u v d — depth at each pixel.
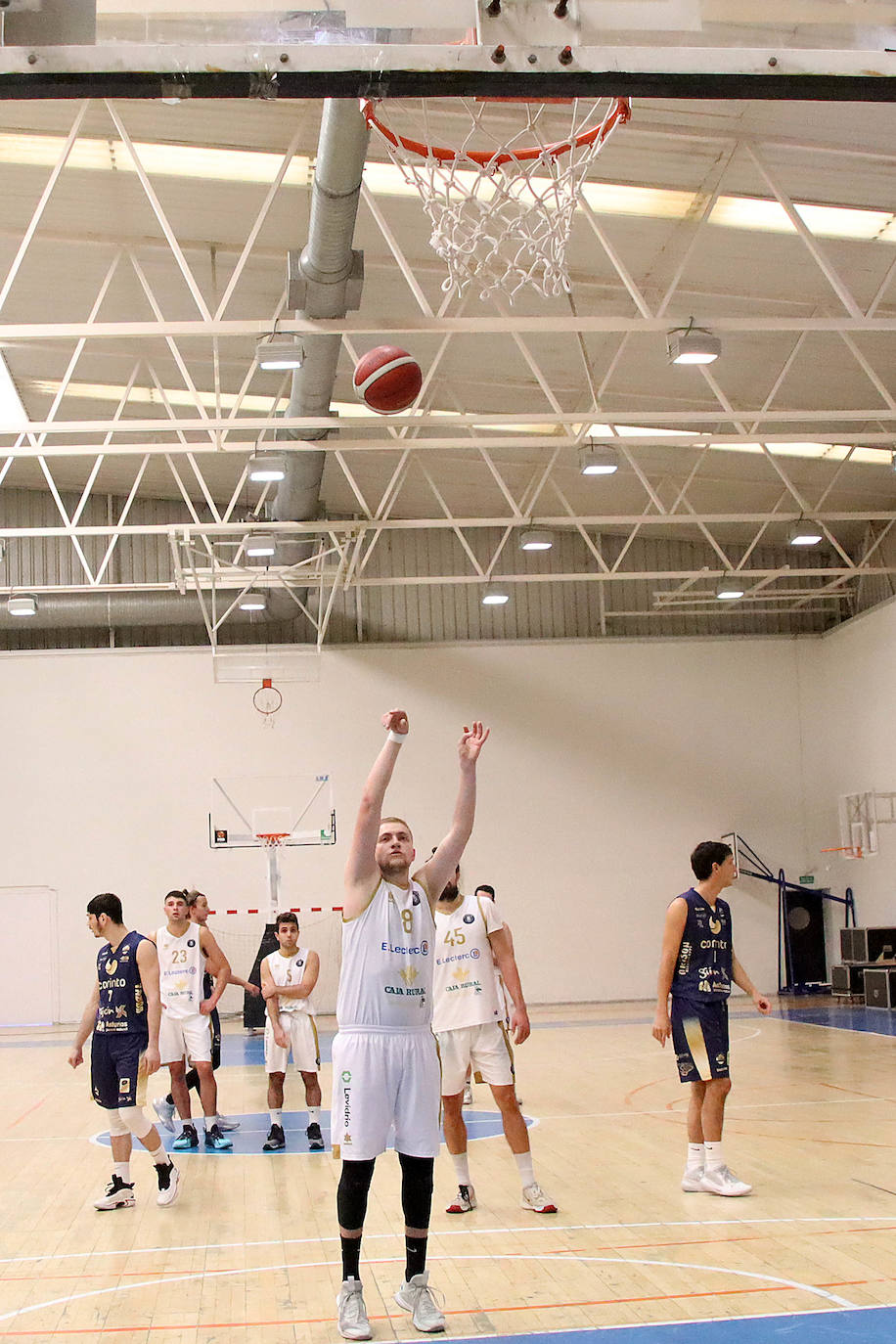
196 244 12.56
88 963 19.16
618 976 19.89
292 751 19.86
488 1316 4.36
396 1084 4.33
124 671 19.83
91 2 3.85
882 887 18.97
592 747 20.41
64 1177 7.51
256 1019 17.95
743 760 20.67
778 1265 4.87
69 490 20.33
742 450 16.98
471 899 6.25
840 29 4.10
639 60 4.01
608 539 21.36
